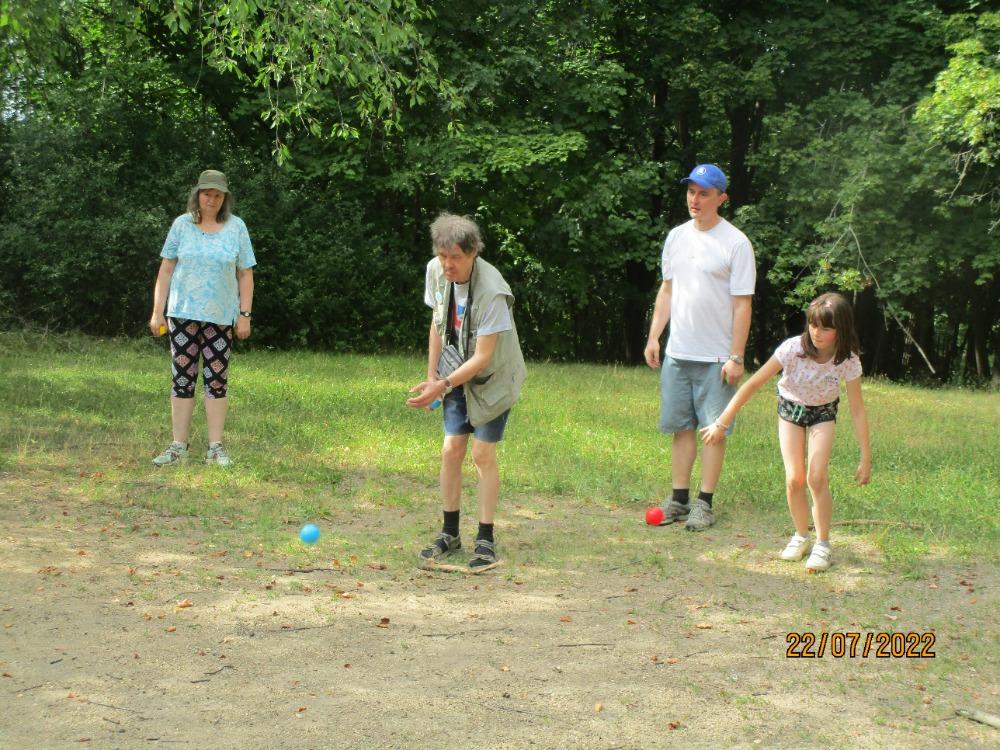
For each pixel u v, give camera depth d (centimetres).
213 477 664
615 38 2120
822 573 511
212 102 1911
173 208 1608
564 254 2069
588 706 338
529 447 836
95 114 1619
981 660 390
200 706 329
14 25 950
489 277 485
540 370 1525
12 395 922
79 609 412
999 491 720
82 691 336
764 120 1941
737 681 364
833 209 1828
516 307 2214
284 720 320
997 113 1609
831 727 328
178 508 581
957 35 1797
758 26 1950
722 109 1975
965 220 1909
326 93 1688
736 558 535
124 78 1736
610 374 1516
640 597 462
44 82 1560
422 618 422
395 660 374
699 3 1967
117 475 656
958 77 1606
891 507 662
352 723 319
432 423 924
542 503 663
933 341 2781
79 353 1351
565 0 1920
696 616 437
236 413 912
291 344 1766
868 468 522
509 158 1758
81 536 516
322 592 450
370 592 454
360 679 354
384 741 308
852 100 1900
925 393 1543
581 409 1071
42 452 710
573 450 833
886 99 1911
